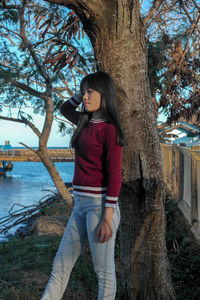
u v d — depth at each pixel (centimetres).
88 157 179
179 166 564
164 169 935
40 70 491
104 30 200
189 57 575
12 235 716
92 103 179
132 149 211
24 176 3612
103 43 203
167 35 543
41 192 1912
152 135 213
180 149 569
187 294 265
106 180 180
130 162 212
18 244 423
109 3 193
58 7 395
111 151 171
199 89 594
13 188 2192
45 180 3005
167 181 833
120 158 173
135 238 222
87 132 181
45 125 524
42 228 553
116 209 188
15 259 357
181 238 391
